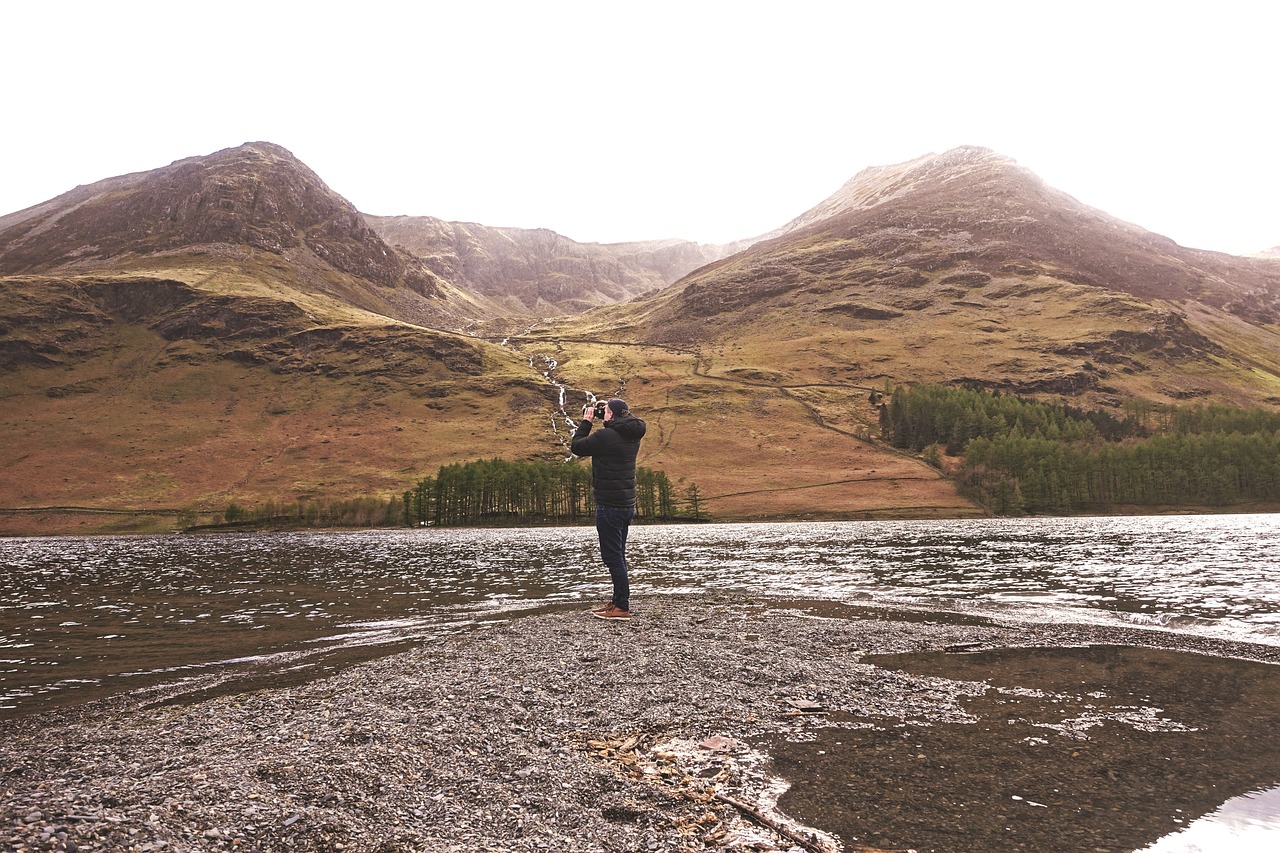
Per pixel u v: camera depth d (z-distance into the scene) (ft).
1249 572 130.72
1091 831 26.08
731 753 35.19
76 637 77.30
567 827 25.90
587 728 38.63
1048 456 534.78
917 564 158.92
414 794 27.86
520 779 30.25
